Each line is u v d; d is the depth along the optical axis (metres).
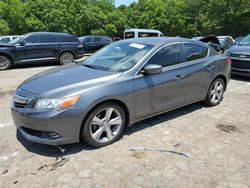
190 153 3.84
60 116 3.54
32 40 12.24
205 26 44.91
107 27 43.38
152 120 5.06
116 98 3.96
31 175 3.33
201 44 5.56
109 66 4.50
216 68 5.67
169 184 3.15
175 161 3.63
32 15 37.53
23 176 3.31
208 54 5.64
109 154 3.81
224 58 5.95
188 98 5.16
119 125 4.15
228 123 4.97
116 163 3.59
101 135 4.02
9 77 9.62
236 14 41.34
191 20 48.50
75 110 3.61
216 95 5.91
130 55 4.60
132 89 4.15
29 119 3.61
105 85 3.88
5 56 11.57
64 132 3.62
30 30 37.31
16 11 35.81
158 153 3.84
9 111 5.67
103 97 3.80
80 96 3.65
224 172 3.38
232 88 7.65
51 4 38.62
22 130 3.88
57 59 13.05
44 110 3.54
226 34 44.00
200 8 47.53
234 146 4.06
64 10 39.44
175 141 4.22
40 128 3.58
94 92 3.75
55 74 4.31
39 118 3.54
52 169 3.45
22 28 36.81
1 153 3.86
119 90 3.99
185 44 5.16
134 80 4.20
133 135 4.41
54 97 3.58
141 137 4.34
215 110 5.66
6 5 35.59
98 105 3.84
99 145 3.97
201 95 5.48
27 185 3.14
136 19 50.56
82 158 3.70
